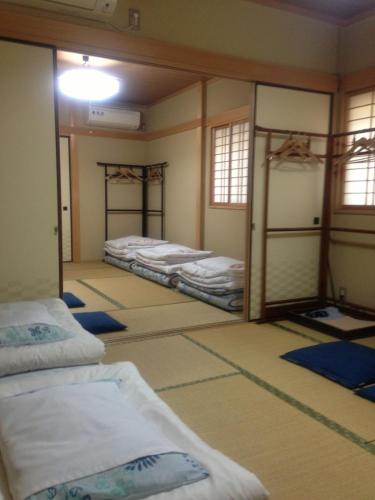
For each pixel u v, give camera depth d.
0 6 2.84
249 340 3.54
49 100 3.06
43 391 1.55
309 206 4.29
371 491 1.75
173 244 6.52
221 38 3.64
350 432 2.19
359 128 4.16
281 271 4.22
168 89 6.57
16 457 1.24
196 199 6.34
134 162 7.77
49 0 2.87
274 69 3.88
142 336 3.55
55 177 3.14
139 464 1.21
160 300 4.76
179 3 3.44
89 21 3.11
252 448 2.04
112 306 4.48
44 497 1.11
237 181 5.57
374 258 4.02
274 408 2.42
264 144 3.96
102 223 7.60
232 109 5.53
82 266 6.93
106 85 4.88
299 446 2.06
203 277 4.68
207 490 1.22
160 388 2.63
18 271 3.09
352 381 2.71
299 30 4.02
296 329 3.87
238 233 5.53
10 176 3.00
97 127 7.37
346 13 4.04
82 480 1.15
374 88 3.98
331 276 4.45
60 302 3.01
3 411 1.45
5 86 2.92
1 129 2.94
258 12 3.79
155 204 7.61
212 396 2.54
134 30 3.28
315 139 4.24
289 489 1.75
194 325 3.88
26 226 3.08
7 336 2.14
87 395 1.51
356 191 4.22
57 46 3.04
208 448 1.45
